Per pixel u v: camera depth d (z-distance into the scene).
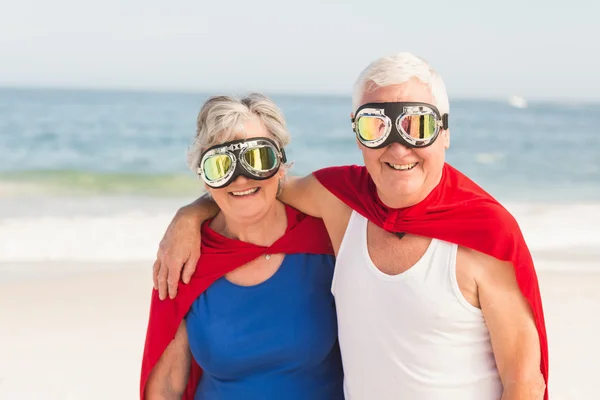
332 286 2.91
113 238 9.52
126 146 26.50
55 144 26.84
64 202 13.88
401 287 2.63
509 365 2.55
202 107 2.96
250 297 2.99
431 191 2.72
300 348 2.96
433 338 2.60
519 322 2.54
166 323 3.04
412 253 2.66
